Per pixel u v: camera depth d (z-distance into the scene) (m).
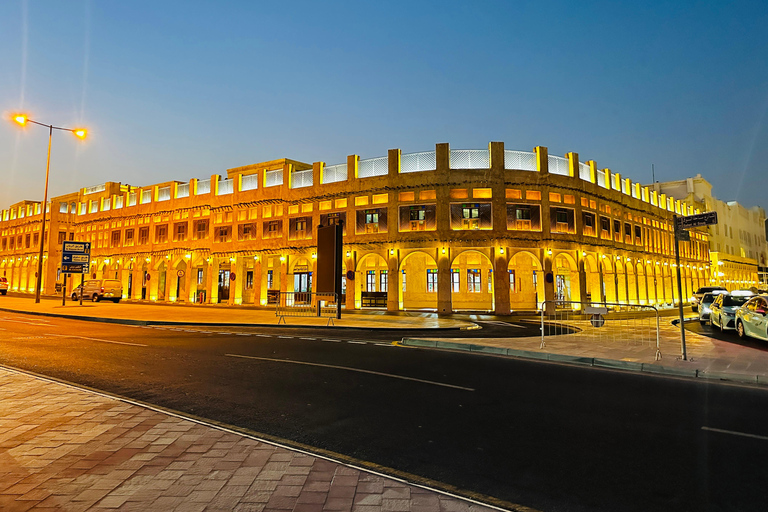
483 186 31.97
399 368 9.62
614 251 37.59
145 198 49.41
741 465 4.55
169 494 3.64
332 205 36.28
